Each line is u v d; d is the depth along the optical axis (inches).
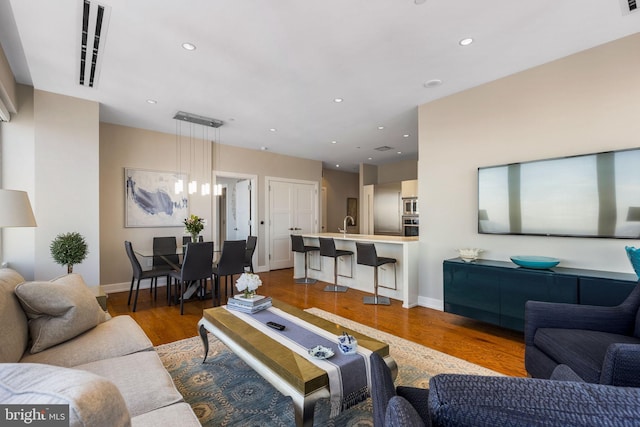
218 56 105.3
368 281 184.5
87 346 64.4
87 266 142.0
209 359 95.3
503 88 123.2
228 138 214.5
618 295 86.5
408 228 266.2
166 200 200.1
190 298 169.6
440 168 144.6
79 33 91.5
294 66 112.5
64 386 23.8
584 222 103.1
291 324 81.6
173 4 78.7
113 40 95.2
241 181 264.5
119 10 80.9
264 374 63.1
